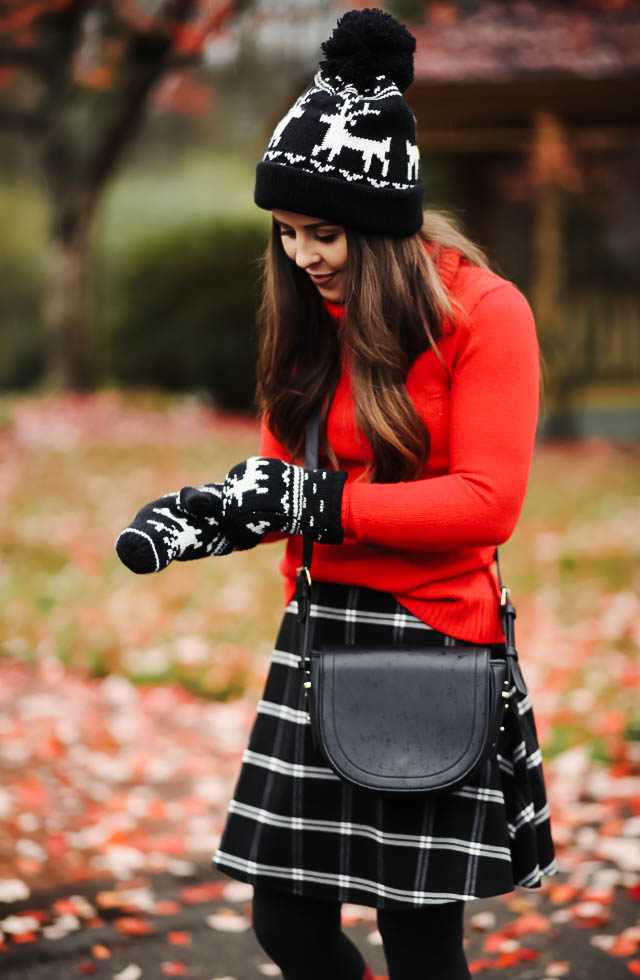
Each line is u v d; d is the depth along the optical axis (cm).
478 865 236
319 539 236
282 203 234
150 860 450
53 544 953
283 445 260
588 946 374
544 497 1142
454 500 231
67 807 496
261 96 2452
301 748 249
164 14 1433
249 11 1448
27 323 2248
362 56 231
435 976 246
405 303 233
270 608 805
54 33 1542
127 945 381
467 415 234
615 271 1745
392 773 228
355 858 245
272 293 255
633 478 1245
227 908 412
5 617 771
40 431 1425
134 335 1848
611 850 439
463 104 1421
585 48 1361
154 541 232
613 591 819
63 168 1673
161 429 1509
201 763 558
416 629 245
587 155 1702
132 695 651
